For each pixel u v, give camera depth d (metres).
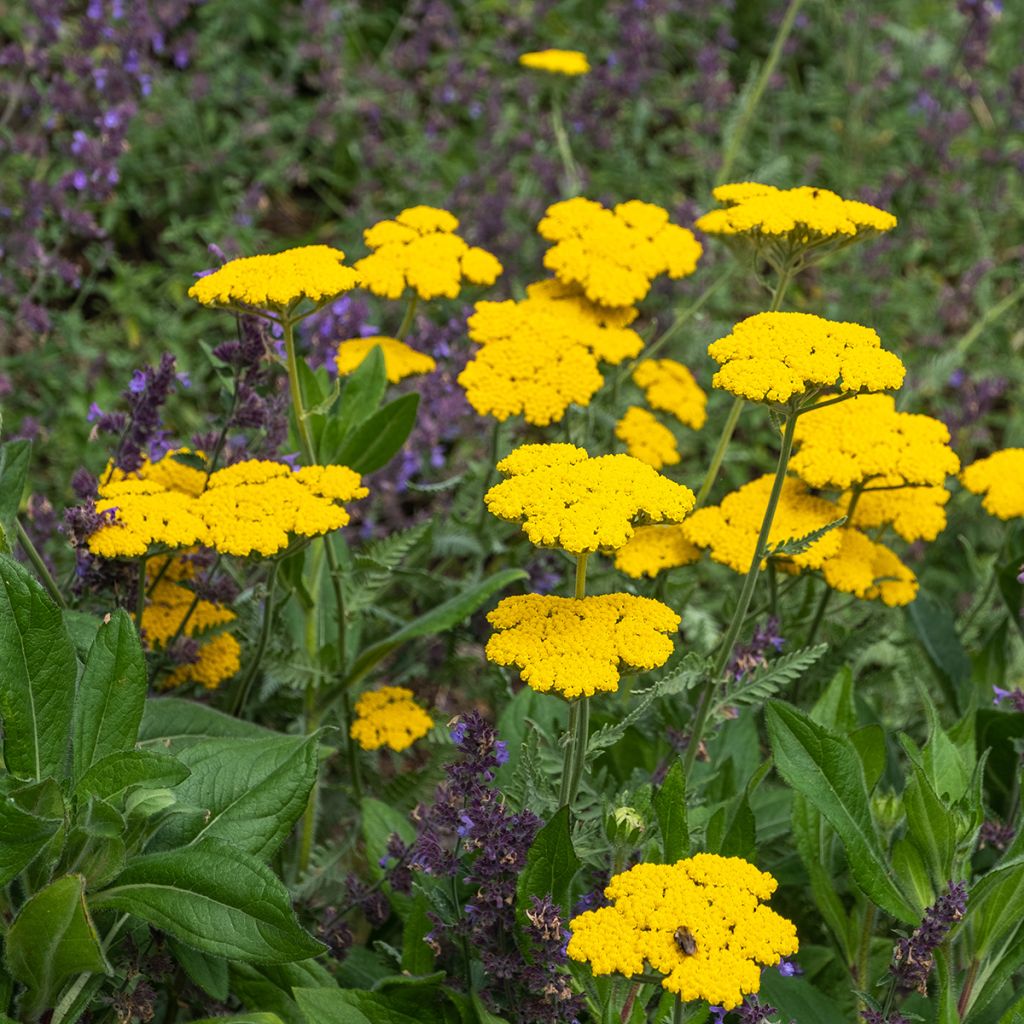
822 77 8.21
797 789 2.89
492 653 2.65
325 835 4.22
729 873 2.47
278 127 7.35
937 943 2.69
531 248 6.46
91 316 6.55
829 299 6.61
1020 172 7.56
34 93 6.10
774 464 6.09
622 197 7.24
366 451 3.85
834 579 3.69
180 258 6.41
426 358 4.43
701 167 7.15
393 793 4.04
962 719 3.45
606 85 7.23
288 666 3.68
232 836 2.80
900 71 8.44
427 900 3.00
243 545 3.13
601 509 2.66
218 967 2.85
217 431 4.00
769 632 3.50
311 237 7.20
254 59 8.23
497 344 4.11
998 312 6.29
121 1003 2.80
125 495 3.22
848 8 8.48
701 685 3.75
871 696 4.62
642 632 2.67
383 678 4.46
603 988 2.85
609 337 4.30
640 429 4.39
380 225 4.40
